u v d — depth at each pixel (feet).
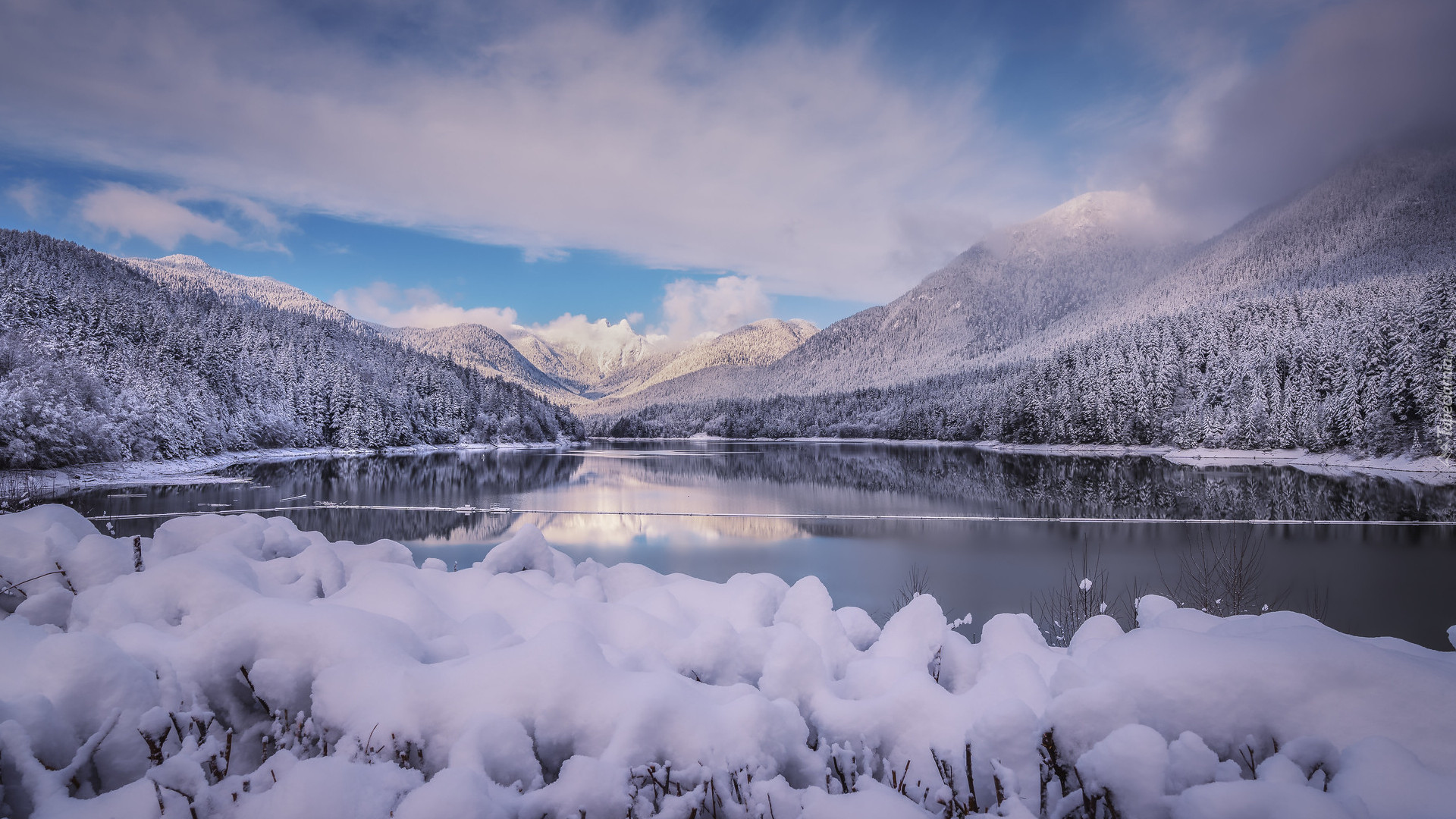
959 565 69.41
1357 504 117.08
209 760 6.31
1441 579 62.85
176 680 6.97
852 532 92.99
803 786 6.49
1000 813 5.69
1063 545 80.84
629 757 6.00
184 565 9.00
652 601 10.87
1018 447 296.10
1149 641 6.88
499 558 13.48
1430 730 5.68
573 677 6.52
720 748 6.18
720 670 8.50
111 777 6.18
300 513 110.22
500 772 5.83
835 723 7.12
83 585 9.76
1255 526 94.43
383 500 128.77
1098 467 198.18
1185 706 6.28
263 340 332.39
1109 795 5.37
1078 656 8.84
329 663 7.00
